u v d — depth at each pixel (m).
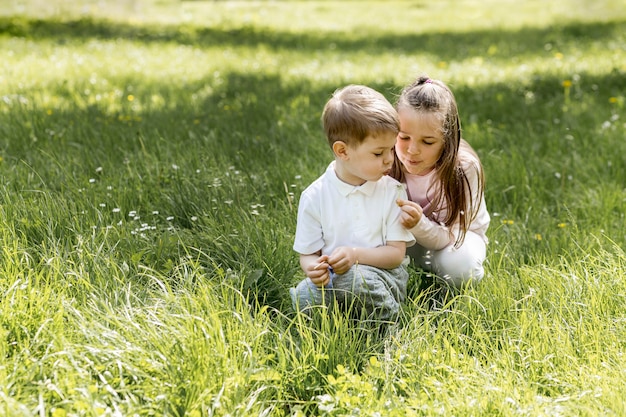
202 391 2.57
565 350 2.90
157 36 14.33
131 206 4.25
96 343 2.76
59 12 17.11
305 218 3.26
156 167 4.78
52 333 2.78
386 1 26.31
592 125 6.29
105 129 5.84
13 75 8.52
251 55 11.94
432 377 2.73
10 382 2.52
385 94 8.05
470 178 3.49
